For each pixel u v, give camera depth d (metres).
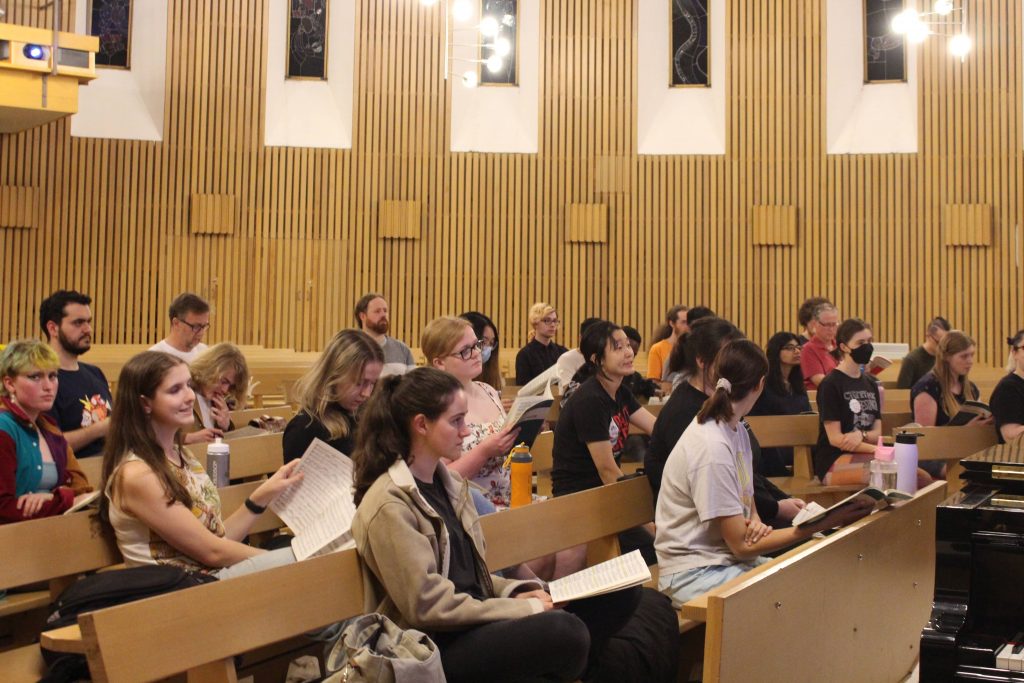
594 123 14.27
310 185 14.17
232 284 14.09
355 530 3.12
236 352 5.31
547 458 5.76
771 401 6.86
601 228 14.16
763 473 6.63
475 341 4.94
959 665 2.86
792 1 14.02
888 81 13.91
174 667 2.59
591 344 4.89
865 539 3.94
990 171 13.58
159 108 13.93
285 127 14.16
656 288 14.23
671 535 4.02
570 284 14.30
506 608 3.08
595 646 3.43
